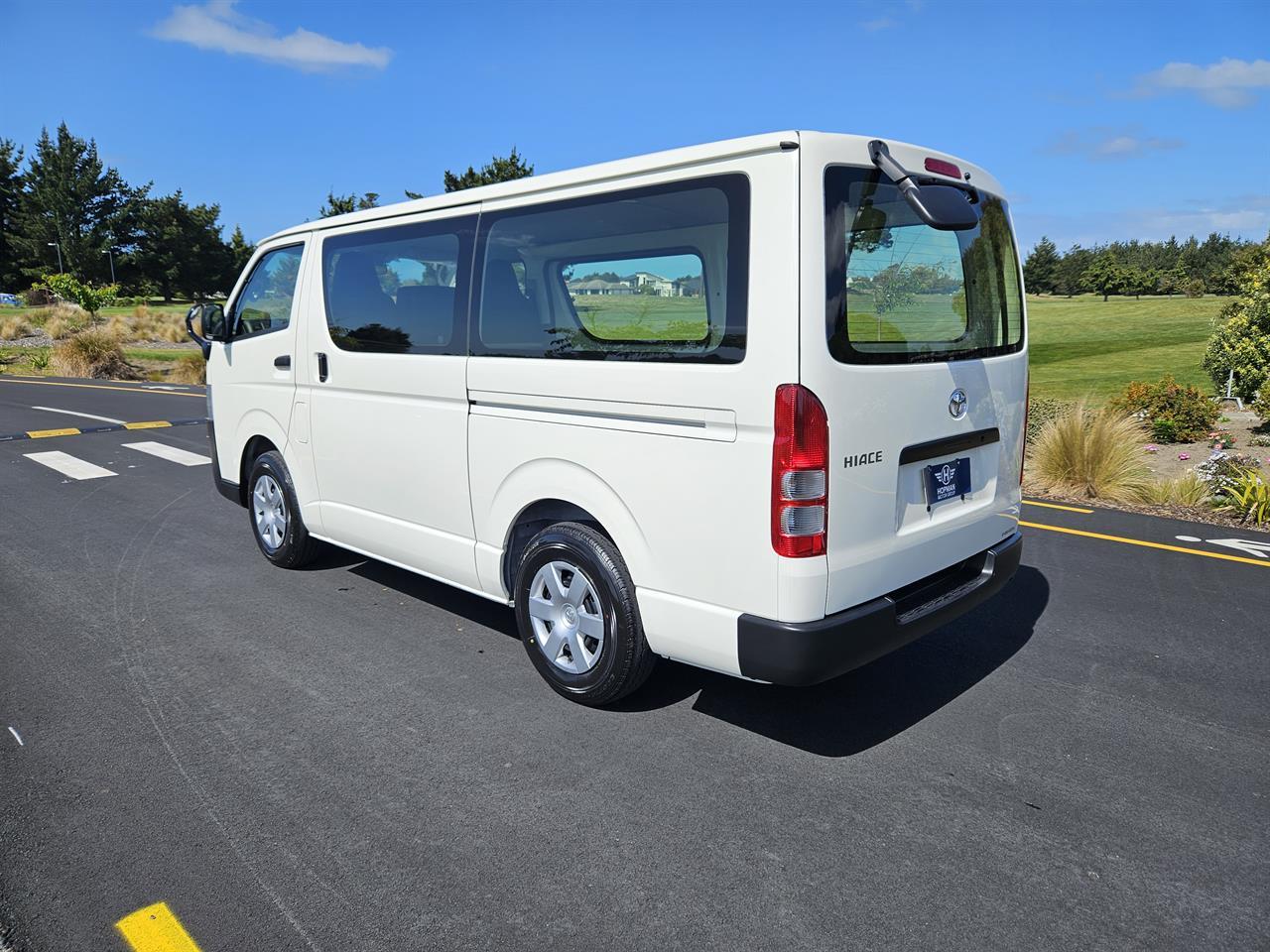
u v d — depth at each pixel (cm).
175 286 7856
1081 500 801
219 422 592
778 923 248
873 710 379
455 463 411
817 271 284
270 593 525
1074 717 373
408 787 316
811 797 312
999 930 246
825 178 287
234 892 259
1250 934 245
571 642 373
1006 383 385
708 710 377
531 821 296
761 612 302
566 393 350
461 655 434
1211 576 562
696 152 304
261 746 345
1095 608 504
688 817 299
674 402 313
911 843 285
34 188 7719
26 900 254
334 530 503
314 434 501
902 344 322
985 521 378
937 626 346
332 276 477
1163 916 252
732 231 295
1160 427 1335
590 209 340
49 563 585
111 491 815
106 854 276
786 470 287
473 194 391
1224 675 414
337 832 289
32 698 386
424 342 421
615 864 274
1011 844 285
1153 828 294
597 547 353
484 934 243
